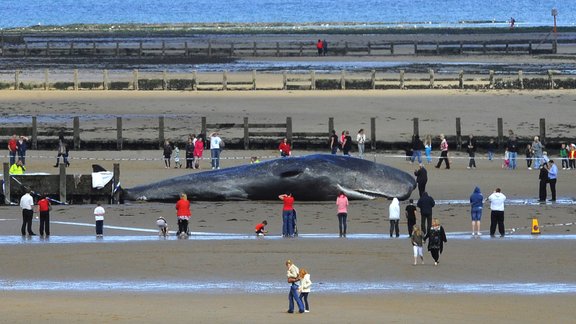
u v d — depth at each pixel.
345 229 148.12
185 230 147.38
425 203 146.25
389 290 120.75
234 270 130.00
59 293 119.69
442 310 111.56
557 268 130.50
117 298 117.19
